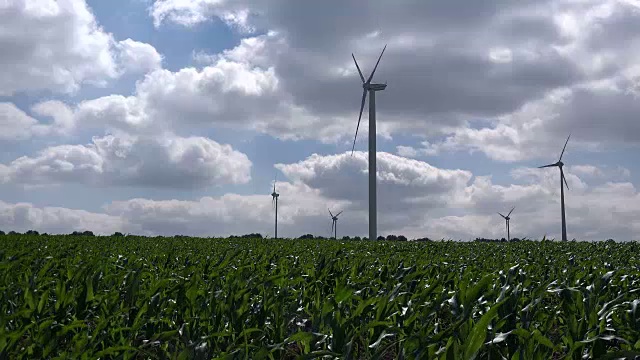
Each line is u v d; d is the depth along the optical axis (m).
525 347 5.18
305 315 7.91
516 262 14.07
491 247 23.23
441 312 8.02
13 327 6.35
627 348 5.50
